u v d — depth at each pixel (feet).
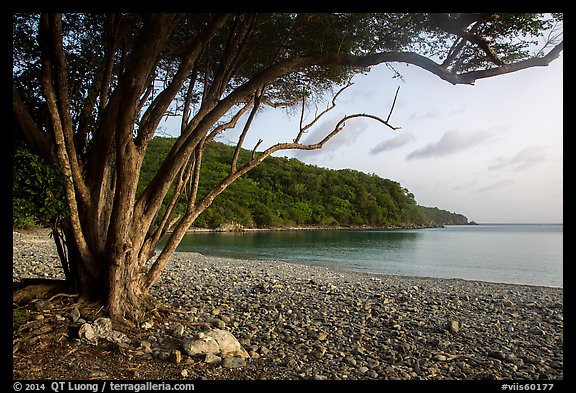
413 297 37.11
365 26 22.26
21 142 18.98
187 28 25.18
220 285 39.93
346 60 20.47
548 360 20.12
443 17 19.13
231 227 233.55
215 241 155.53
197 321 22.80
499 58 19.89
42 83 18.22
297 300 32.83
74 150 19.83
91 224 21.02
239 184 273.95
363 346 21.31
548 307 34.53
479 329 25.81
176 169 20.99
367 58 20.24
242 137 23.52
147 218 21.54
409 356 20.10
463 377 17.53
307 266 73.51
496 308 33.19
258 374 16.31
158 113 20.35
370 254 109.70
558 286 57.41
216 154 259.19
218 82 22.82
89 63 24.09
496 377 17.58
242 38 23.27
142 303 21.57
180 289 35.06
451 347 21.70
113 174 22.81
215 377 15.60
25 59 22.31
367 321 26.55
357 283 48.49
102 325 18.40
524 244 163.73
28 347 16.34
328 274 60.75
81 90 23.75
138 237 21.18
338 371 17.44
